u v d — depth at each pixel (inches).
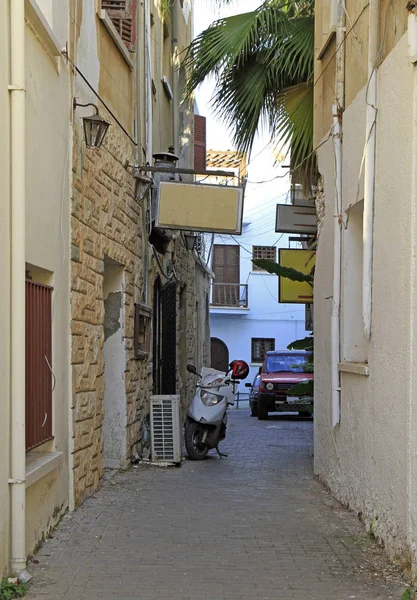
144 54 473.7
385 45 259.0
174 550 247.6
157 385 546.0
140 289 449.7
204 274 929.5
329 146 359.9
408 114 223.5
